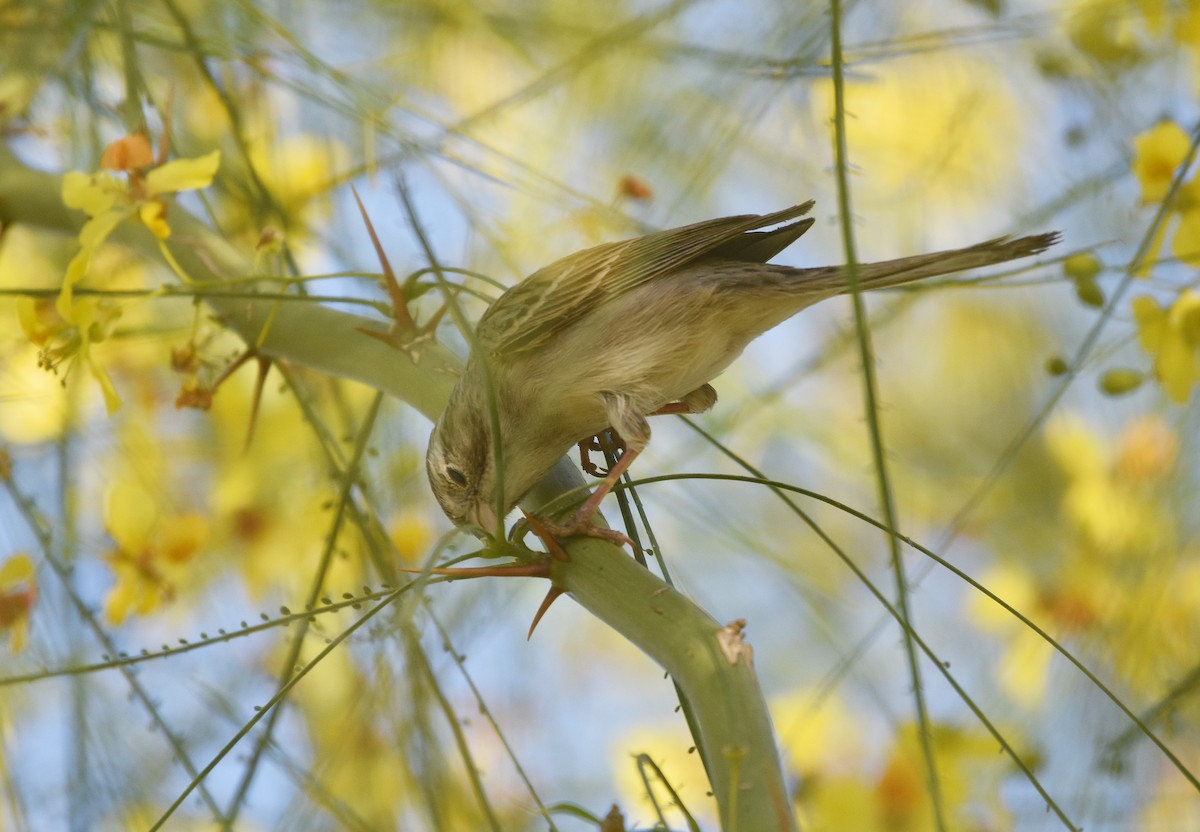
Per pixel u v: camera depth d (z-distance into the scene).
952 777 6.41
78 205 6.16
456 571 5.09
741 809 4.33
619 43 7.78
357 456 6.45
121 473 8.20
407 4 8.73
